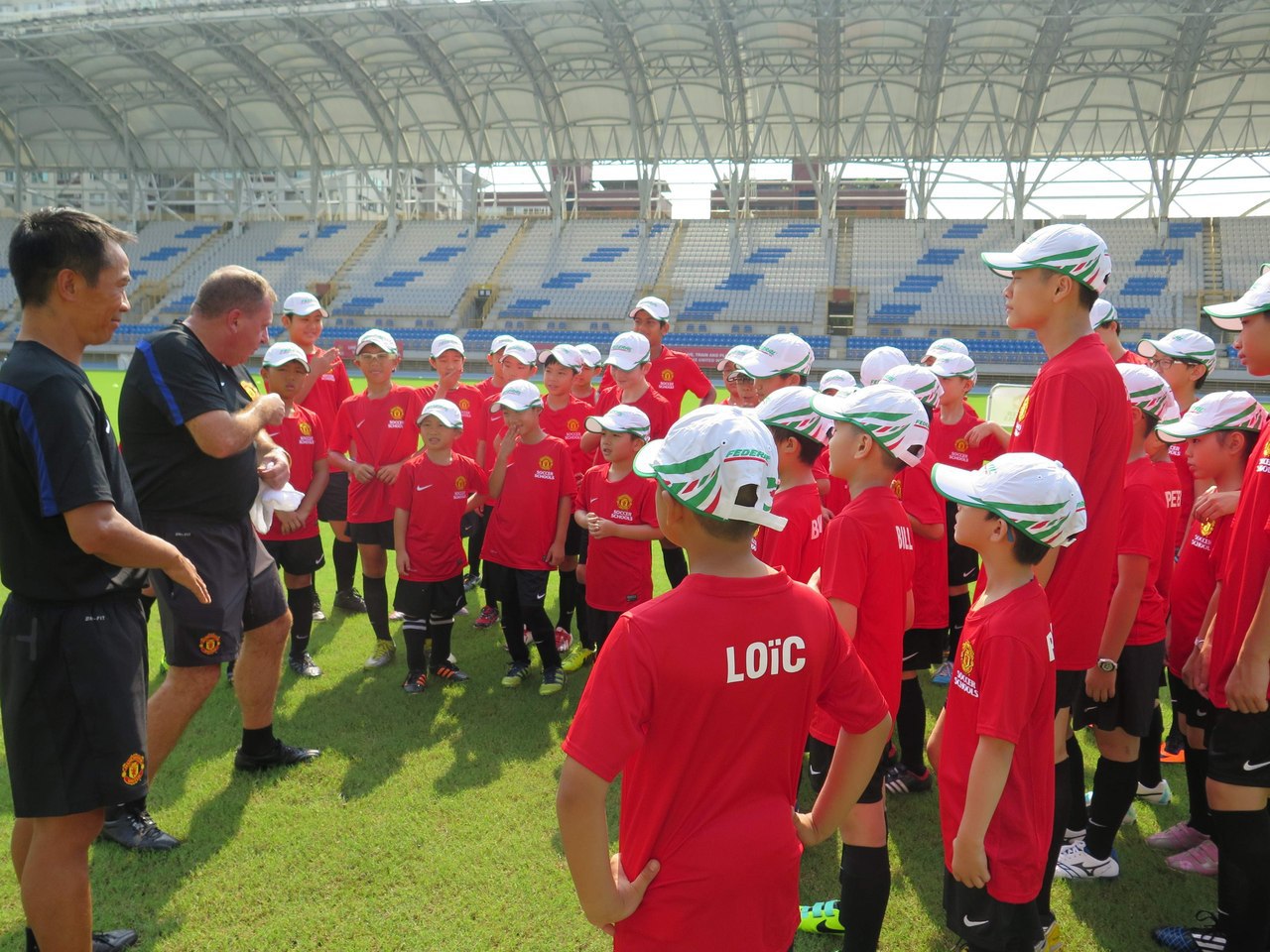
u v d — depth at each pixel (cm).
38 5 4122
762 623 181
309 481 571
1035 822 252
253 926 316
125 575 288
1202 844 376
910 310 3703
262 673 425
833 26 2852
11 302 4225
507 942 308
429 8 2988
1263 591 283
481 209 4906
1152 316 3447
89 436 270
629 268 4131
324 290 4209
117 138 4175
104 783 277
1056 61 3077
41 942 278
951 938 318
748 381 548
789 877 186
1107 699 342
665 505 189
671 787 179
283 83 3716
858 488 292
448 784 424
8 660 271
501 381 789
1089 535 298
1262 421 363
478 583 788
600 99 3712
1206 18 2689
